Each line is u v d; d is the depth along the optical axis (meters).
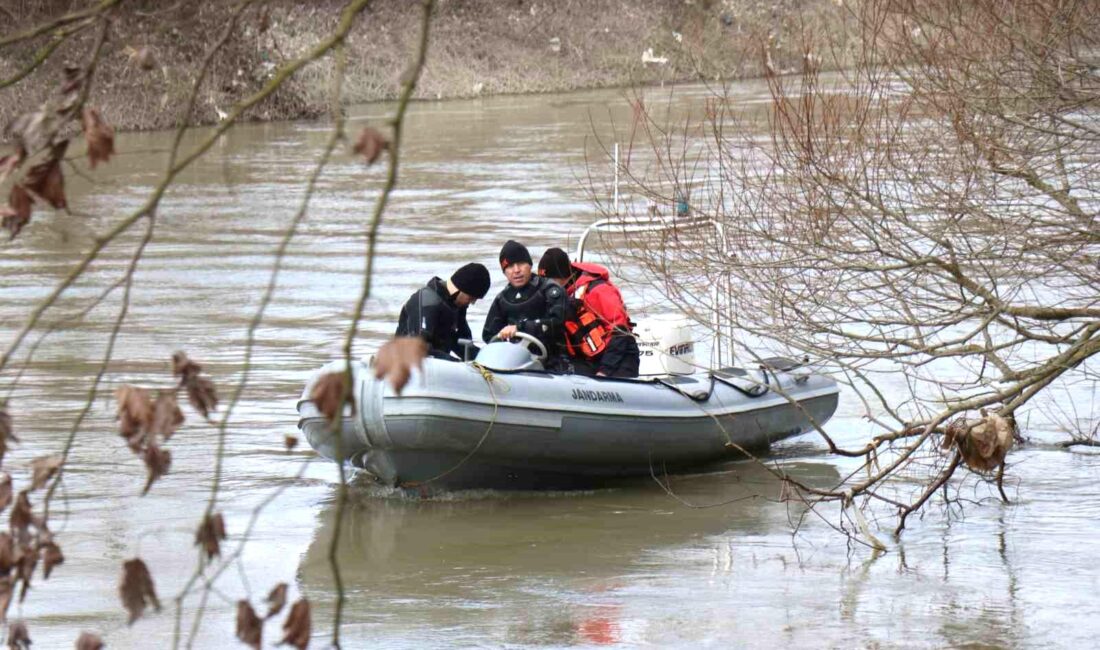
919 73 21.53
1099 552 18.66
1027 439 24.73
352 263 43.94
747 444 24.16
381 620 16.23
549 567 18.22
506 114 95.25
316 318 35.69
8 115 34.94
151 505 20.70
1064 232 20.08
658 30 106.00
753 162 24.45
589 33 113.00
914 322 19.66
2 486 7.20
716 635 15.63
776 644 15.28
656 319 24.41
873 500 21.56
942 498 21.62
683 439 22.91
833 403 25.70
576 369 23.11
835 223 21.11
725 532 19.95
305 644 6.59
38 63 6.49
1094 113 21.28
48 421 25.38
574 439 21.58
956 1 21.44
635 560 18.58
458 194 59.97
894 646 15.26
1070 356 18.61
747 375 24.30
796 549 19.05
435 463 21.09
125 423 6.62
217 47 6.32
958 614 16.28
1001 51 21.00
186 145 74.56
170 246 47.72
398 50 107.69
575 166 66.44
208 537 6.77
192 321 35.25
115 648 15.33
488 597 17.06
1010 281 21.64
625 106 96.88
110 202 58.88
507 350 21.72
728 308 21.94
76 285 40.31
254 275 41.81
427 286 22.28
